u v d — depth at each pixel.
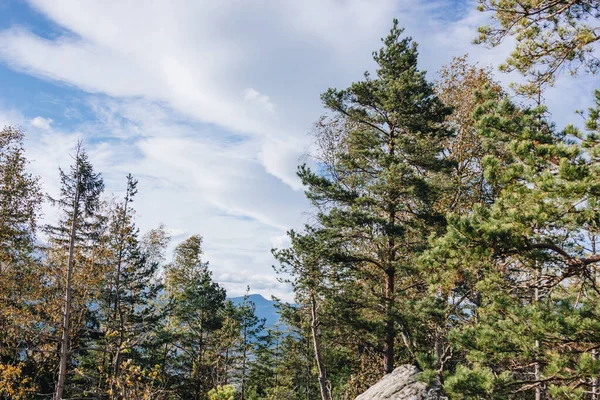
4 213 22.23
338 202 15.44
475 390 5.89
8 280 20.64
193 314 29.53
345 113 16.19
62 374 16.84
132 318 23.19
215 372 25.11
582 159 5.90
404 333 14.37
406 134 15.31
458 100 18.05
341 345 16.92
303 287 15.96
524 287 7.14
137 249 25.75
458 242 6.06
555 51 8.68
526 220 5.77
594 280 6.79
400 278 16.17
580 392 5.67
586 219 5.77
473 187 16.92
